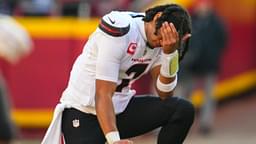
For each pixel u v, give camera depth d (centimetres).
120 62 1436
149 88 3152
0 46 2636
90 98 1460
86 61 1465
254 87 4025
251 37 3938
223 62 3734
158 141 1538
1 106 2386
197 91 3453
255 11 3944
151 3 3256
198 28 3148
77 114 1477
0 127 2381
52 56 3209
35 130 3256
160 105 1515
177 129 1519
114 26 1413
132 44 1425
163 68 1468
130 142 1367
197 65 3161
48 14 3281
